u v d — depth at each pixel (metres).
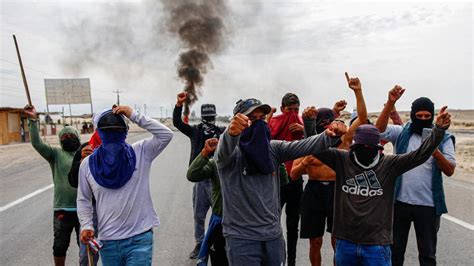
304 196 4.83
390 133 4.56
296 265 5.48
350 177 3.70
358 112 4.16
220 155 3.27
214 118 5.87
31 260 5.73
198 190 5.62
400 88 4.23
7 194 10.48
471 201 8.85
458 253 5.81
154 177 13.21
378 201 3.62
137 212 3.45
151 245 3.52
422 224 4.27
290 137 5.36
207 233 4.03
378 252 3.59
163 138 3.55
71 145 4.68
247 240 3.38
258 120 3.38
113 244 3.40
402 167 3.62
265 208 3.40
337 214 3.79
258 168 3.34
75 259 5.75
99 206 3.43
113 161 3.35
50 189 11.02
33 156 21.05
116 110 3.45
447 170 4.13
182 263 5.54
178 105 5.74
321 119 4.87
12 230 7.21
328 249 6.09
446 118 3.41
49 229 7.26
